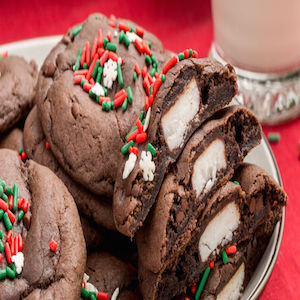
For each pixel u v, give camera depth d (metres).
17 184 0.43
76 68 0.45
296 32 0.53
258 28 0.53
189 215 0.43
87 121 0.44
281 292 0.47
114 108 0.44
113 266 0.45
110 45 0.45
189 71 0.43
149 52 0.45
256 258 0.45
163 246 0.42
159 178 0.42
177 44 0.60
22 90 0.48
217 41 0.56
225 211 0.44
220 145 0.44
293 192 0.51
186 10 0.62
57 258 0.42
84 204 0.45
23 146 0.47
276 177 0.47
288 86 0.55
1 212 0.42
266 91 0.55
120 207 0.42
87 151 0.44
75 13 0.62
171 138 0.43
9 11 0.62
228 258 0.44
